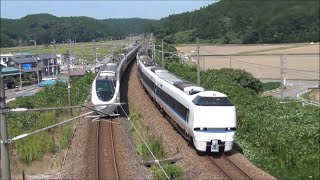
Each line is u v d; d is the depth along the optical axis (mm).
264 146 21391
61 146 23109
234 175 16844
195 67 59438
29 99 37344
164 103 28156
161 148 21172
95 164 19375
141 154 21047
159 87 30672
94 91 29516
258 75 87375
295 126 23672
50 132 26312
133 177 17547
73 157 21016
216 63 102750
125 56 58406
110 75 31594
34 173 19453
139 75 48969
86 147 22531
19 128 26734
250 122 24375
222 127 19312
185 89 22766
